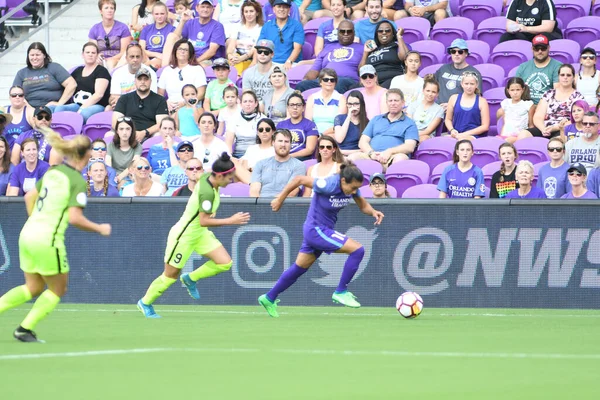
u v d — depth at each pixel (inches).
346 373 779.4
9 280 1653.5
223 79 2146.9
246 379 744.3
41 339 1041.5
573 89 1948.8
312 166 1756.9
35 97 2266.2
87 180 1777.8
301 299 1596.9
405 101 2026.3
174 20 2469.2
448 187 1732.3
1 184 1855.3
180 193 1754.4
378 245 1579.7
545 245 1547.7
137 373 773.3
